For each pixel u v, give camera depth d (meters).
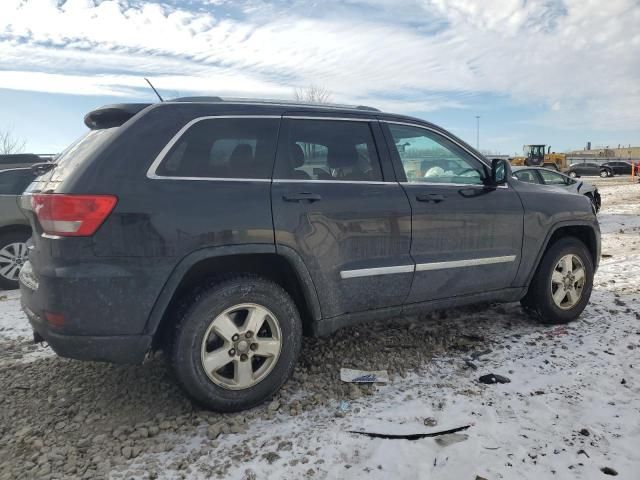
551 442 2.59
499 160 3.86
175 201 2.73
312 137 3.28
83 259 2.58
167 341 2.83
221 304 2.85
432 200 3.56
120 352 2.70
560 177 13.51
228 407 2.93
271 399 3.13
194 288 2.89
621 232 10.55
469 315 4.68
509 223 3.92
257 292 2.95
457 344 3.96
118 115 3.02
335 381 3.37
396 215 3.39
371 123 3.54
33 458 2.57
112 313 2.64
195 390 2.82
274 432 2.77
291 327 3.08
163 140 2.82
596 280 5.90
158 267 2.69
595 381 3.24
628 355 3.62
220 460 2.52
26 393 3.33
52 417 3.00
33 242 2.94
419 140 3.73
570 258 4.31
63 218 2.56
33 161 7.91
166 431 2.81
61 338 2.62
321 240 3.11
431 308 3.70
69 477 2.42
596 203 14.23
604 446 2.54
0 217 6.19
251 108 3.14
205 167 2.89
